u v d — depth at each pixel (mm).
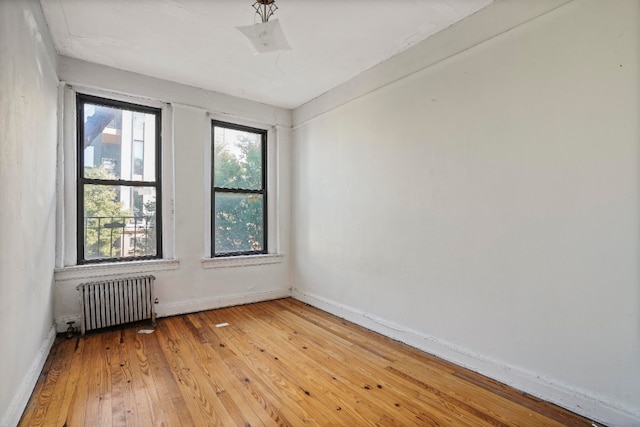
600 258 1851
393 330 3078
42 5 2348
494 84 2328
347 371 2434
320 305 4035
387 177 3168
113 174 3480
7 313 1636
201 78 3635
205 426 1789
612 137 1809
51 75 2740
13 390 1742
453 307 2592
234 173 4305
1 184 1545
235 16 2498
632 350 1740
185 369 2436
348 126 3652
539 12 2090
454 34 2576
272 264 4488
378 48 2965
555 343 2023
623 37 1769
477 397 2094
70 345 2846
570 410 1941
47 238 2656
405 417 1886
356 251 3525
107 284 3197
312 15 2463
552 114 2039
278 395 2102
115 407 1949
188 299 3828
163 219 3730
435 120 2729
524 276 2168
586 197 1903
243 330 3277
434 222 2736
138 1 2312
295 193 4578
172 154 3752
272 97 4199
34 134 2178
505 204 2270
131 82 3465
